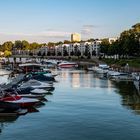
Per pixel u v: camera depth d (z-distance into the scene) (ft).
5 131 119.44
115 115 145.48
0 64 554.05
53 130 120.67
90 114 147.64
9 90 180.86
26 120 136.05
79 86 264.31
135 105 171.22
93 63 643.86
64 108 162.09
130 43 495.41
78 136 113.09
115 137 111.86
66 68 556.51
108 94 215.31
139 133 116.26
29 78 270.46
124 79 329.52
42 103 175.73
